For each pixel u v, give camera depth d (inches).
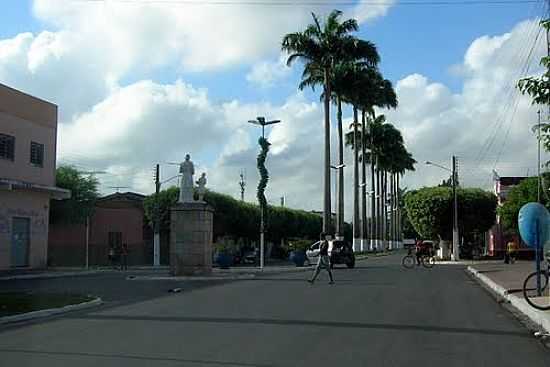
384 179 3794.3
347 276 1272.1
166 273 1469.0
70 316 644.7
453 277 1247.5
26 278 1272.1
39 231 1518.2
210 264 1318.9
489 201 2256.4
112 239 2277.3
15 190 1421.0
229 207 2443.4
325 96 2087.8
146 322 586.2
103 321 599.2
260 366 387.2
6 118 1390.3
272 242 2984.7
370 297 813.2
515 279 1094.4
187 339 486.0
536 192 2217.0
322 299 786.8
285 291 907.4
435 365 393.7
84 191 2169.0
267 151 1737.2
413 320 594.9
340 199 2260.1
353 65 2114.9
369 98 2185.0
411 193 2411.4
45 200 1549.0
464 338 496.1
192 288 990.4
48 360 405.7
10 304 718.5
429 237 2397.9
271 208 2844.5
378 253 3161.9
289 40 2074.3
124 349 443.8
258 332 519.5
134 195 2436.0
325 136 2052.2
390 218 4584.2
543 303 658.2
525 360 412.8
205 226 1295.5
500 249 2696.9
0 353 431.5
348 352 433.1
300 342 471.5
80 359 408.2
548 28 485.4
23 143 1450.5
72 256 2057.1
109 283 1127.0
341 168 2261.3
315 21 2089.1
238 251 2196.1
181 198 1302.9
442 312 659.4
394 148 3265.3
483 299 800.9
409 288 960.9
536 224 731.4
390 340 482.6
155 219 2047.2
